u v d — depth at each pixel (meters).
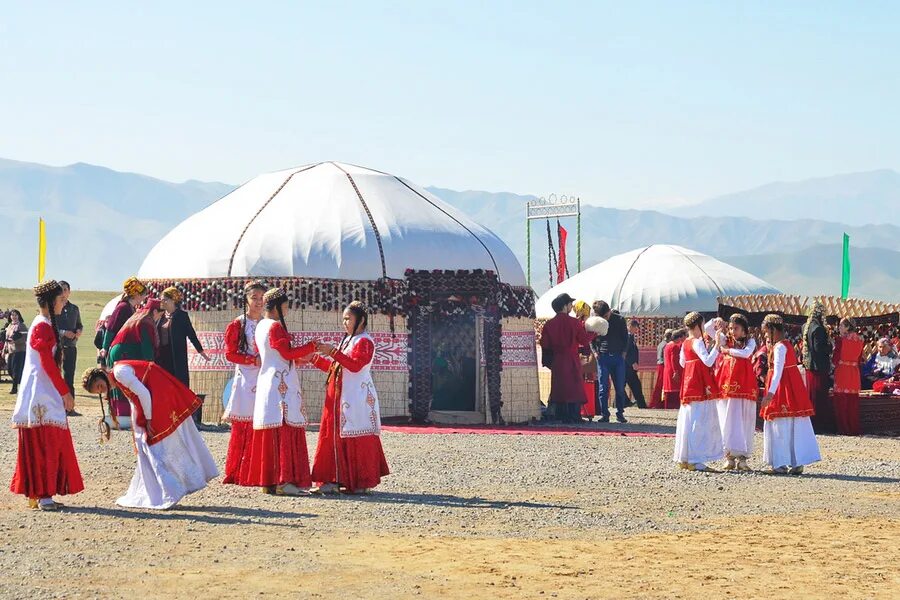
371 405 11.80
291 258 21.03
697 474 13.70
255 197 22.44
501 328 21.83
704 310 30.55
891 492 12.43
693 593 7.75
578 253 44.78
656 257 31.80
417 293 21.16
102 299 83.75
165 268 21.77
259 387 11.66
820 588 7.94
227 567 8.27
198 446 10.89
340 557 8.66
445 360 22.38
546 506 11.17
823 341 20.20
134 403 10.68
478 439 17.77
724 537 9.71
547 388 28.72
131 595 7.46
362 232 21.45
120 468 13.39
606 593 7.72
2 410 20.80
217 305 20.89
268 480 11.54
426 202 22.94
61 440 10.53
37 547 8.84
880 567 8.59
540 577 8.12
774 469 13.90
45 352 10.45
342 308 20.81
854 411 20.00
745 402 14.03
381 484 12.55
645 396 29.91
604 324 22.03
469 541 9.36
